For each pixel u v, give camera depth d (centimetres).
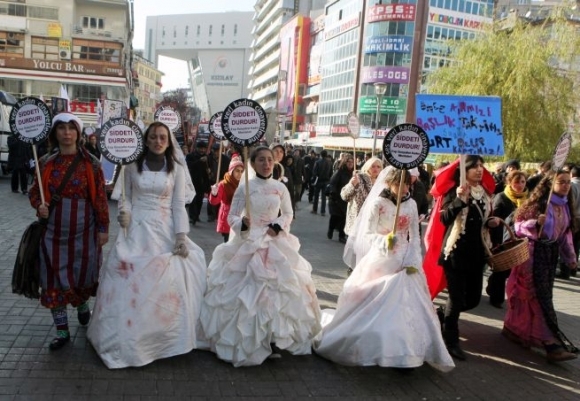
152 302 413
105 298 415
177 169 450
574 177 885
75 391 367
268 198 457
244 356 423
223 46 13225
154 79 10750
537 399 419
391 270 449
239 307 430
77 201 427
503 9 4731
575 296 770
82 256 434
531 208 521
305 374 426
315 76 6962
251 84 11262
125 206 434
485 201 508
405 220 465
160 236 434
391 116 5222
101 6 4519
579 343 559
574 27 2170
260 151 462
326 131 6253
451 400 405
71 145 427
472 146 597
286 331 436
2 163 1880
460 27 5250
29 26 4309
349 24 5825
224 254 464
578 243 892
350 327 435
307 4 8819
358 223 528
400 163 443
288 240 466
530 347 532
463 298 500
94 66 4288
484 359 495
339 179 1063
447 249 492
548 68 2112
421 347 421
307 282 464
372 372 441
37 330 466
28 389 363
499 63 2183
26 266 427
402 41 5128
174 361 427
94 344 418
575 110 2177
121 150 429
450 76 2344
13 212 1081
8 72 4147
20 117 421
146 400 365
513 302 535
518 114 2088
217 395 381
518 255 480
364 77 5394
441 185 526
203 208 1442
